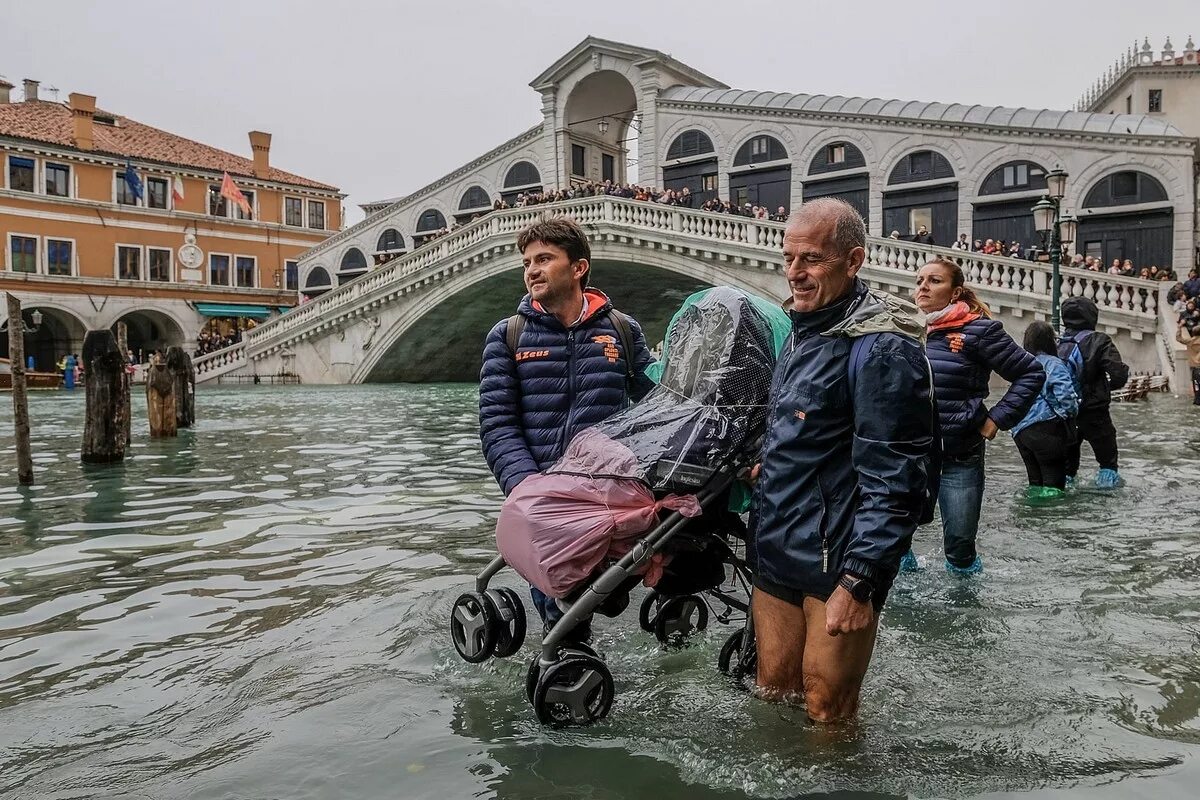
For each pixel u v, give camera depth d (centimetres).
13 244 3700
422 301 3075
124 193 4012
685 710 274
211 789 228
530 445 329
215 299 4275
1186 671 299
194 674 311
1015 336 1930
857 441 245
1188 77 4100
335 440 1155
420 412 1706
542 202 2906
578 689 262
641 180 3241
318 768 238
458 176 3738
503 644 312
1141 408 1416
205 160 4356
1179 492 645
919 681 291
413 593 408
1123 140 2380
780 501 261
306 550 505
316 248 4234
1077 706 271
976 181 2584
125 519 607
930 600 382
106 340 926
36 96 4328
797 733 255
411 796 223
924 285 430
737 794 223
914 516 242
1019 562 444
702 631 354
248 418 1571
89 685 302
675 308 3241
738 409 287
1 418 1703
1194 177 2436
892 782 226
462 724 267
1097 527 525
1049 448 621
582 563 275
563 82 3378
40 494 720
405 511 626
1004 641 330
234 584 433
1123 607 369
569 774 234
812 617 260
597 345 330
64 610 392
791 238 258
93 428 923
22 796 225
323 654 330
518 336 334
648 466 279
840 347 254
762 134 2958
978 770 232
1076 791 221
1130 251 2406
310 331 3366
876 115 2717
